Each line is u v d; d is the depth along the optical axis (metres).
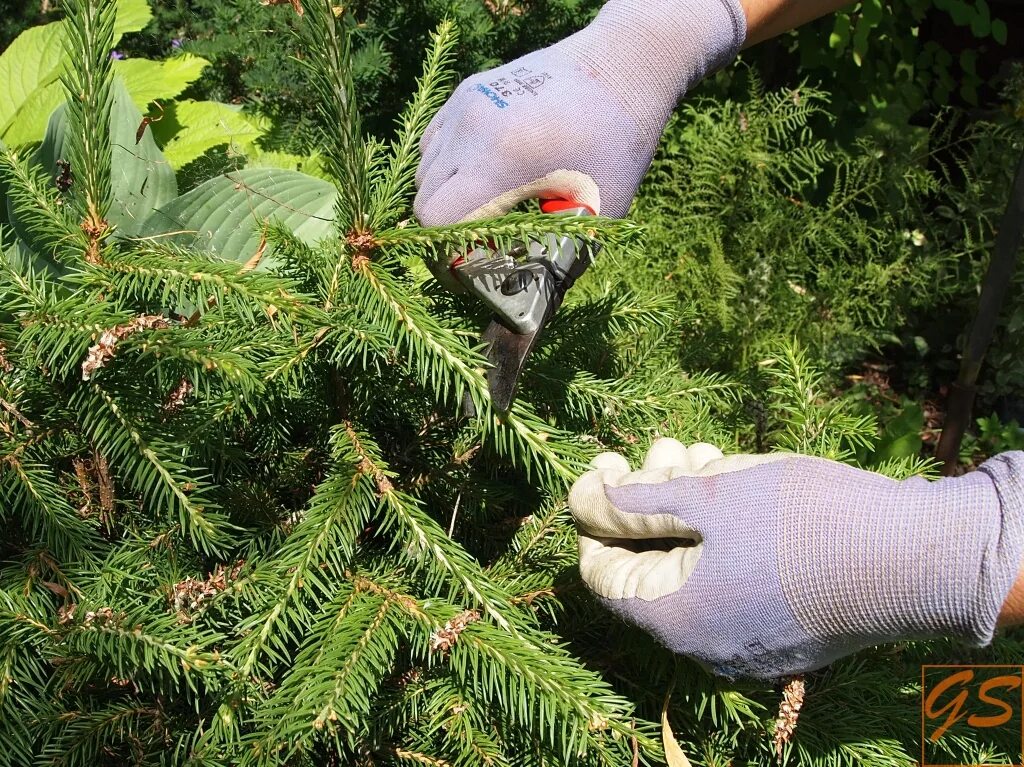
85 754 0.57
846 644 0.53
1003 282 1.14
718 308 1.28
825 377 1.36
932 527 0.50
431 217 0.60
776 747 0.58
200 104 1.27
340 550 0.59
